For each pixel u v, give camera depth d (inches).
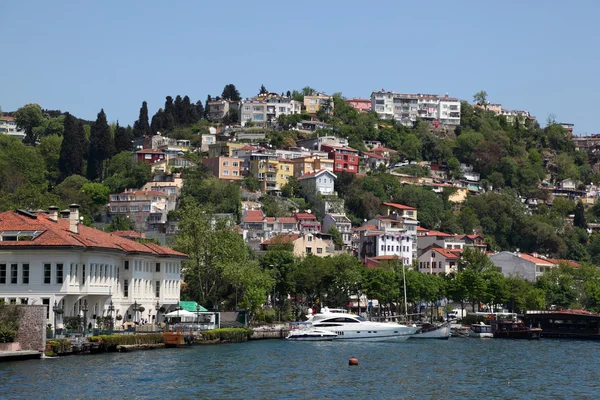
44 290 5777.6
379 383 4820.4
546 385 4928.6
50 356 5182.1
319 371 5255.9
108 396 4040.4
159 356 5684.1
